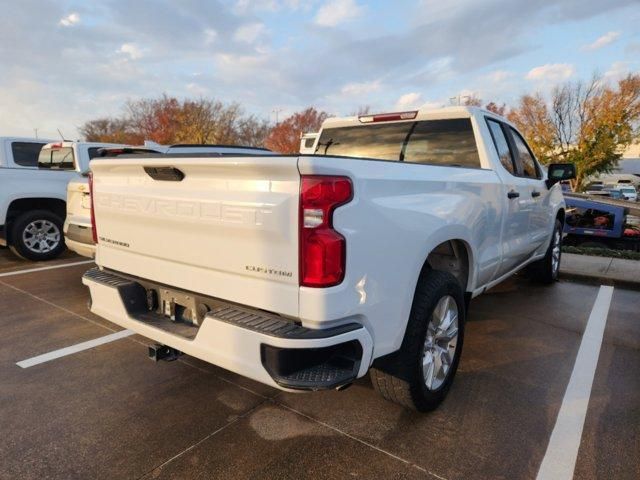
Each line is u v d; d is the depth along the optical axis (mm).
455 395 3271
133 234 2916
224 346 2334
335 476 2455
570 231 9398
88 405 3135
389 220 2406
